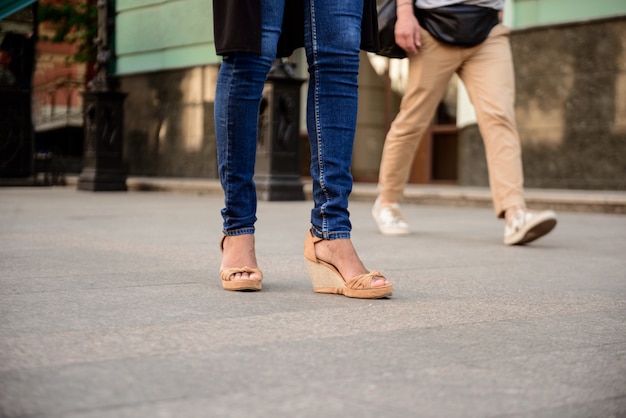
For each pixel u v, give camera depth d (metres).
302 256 3.93
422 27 4.76
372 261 3.88
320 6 2.82
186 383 1.64
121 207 7.46
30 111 11.80
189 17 12.92
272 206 8.02
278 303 2.61
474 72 4.79
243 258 2.88
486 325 2.34
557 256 4.23
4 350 1.89
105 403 1.50
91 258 3.69
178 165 13.12
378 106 13.88
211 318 2.32
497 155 4.75
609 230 5.93
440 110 12.56
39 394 1.54
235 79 2.83
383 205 5.32
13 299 2.58
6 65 11.64
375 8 2.99
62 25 18.69
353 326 2.26
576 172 9.64
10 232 4.88
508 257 4.15
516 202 4.72
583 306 2.71
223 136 2.86
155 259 3.70
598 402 1.58
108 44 10.56
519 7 10.15
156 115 13.46
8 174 11.80
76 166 15.88
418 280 3.24
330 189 2.82
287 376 1.71
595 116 9.48
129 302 2.56
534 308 2.64
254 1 2.74
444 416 1.48
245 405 1.50
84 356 1.85
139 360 1.82
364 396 1.58
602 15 9.43
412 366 1.83
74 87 17.97
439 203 8.79
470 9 4.69
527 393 1.63
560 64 9.73
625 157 9.27
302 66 13.89
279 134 8.80
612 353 2.01
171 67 13.23
